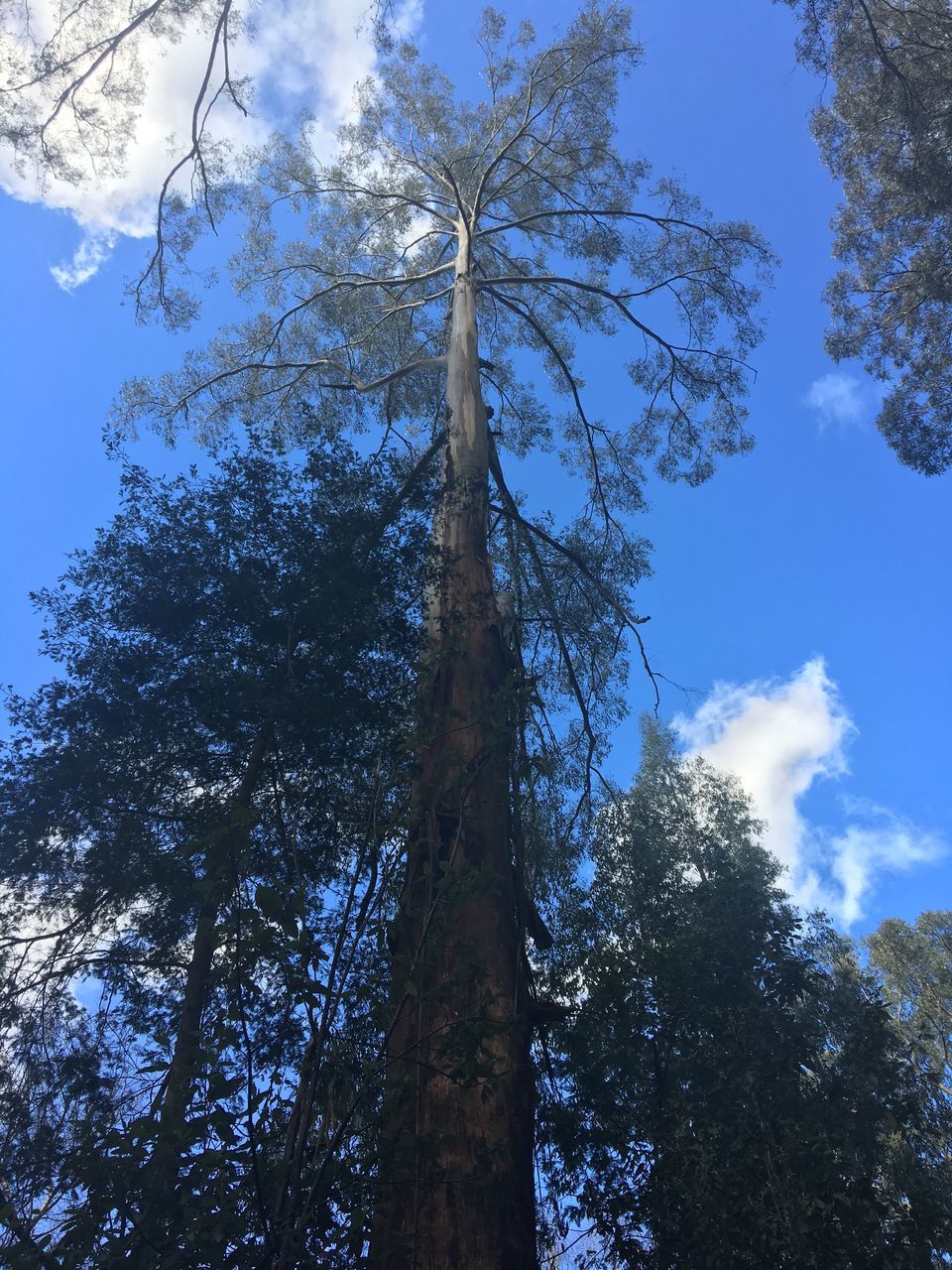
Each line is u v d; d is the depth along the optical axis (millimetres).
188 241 14133
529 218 16859
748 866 11016
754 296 16984
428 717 6754
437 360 14875
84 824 6348
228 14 10891
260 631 6770
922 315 17031
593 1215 7246
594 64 16781
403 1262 5148
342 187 17719
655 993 8031
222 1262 3207
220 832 3969
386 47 10656
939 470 17094
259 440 7605
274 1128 3666
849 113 16016
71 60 10680
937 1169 7453
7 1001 6051
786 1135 6672
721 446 17469
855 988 9242
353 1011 4496
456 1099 5844
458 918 6754
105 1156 3406
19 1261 3080
